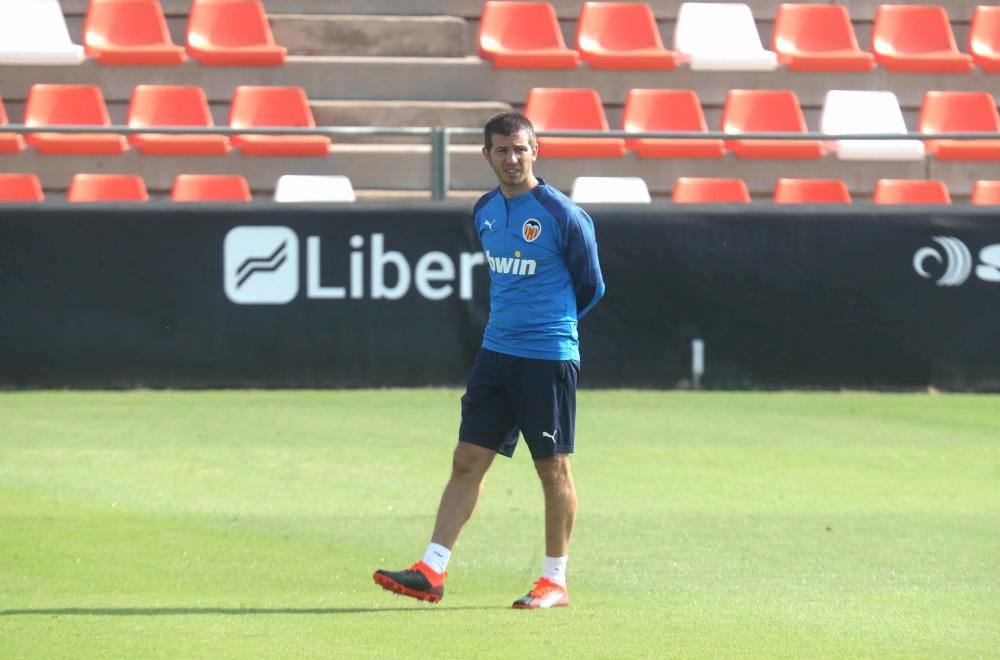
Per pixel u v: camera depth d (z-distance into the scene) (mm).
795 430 40188
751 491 31609
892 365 48094
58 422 40062
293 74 60000
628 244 47438
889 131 60375
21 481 31906
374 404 43844
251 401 44281
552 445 21609
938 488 32250
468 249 47125
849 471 34219
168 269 46406
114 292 46250
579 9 65812
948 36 65188
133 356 46375
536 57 60875
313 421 40594
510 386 21719
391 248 46969
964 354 48156
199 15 61406
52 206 45938
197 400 44406
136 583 23016
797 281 47812
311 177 52875
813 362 47969
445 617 20953
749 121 59406
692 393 47125
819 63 62781
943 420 42375
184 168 55406
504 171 21500
